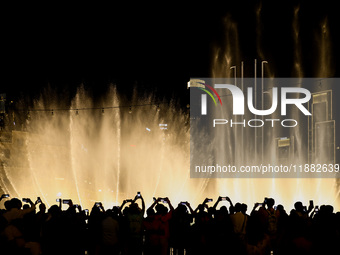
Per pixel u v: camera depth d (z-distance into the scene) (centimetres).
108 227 1074
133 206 1146
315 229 902
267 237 995
